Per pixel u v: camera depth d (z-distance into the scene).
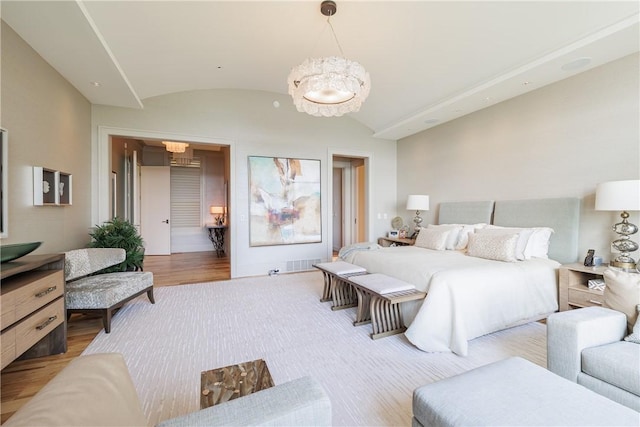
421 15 2.80
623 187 2.55
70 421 0.65
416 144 5.77
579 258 3.29
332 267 3.48
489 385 1.18
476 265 2.85
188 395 1.83
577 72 3.27
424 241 4.34
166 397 1.80
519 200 3.86
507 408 1.04
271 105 5.20
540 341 2.54
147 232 7.61
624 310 1.76
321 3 2.70
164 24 2.90
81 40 2.61
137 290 3.24
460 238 4.02
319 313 3.26
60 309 2.35
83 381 0.82
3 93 2.30
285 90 5.07
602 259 3.05
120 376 0.93
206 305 3.53
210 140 4.78
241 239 5.01
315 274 5.20
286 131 5.33
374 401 1.76
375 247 4.28
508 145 4.06
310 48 3.48
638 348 1.55
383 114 5.27
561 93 3.45
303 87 2.61
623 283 1.79
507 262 3.02
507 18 2.67
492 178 4.29
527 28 2.74
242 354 2.34
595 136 3.15
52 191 2.96
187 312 3.29
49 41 2.61
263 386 1.46
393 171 6.32
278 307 3.46
